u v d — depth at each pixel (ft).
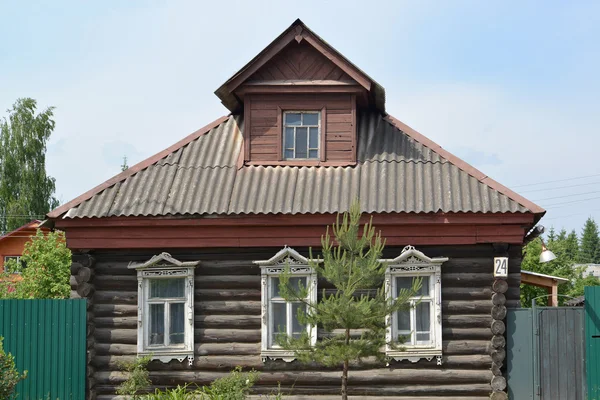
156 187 52.54
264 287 50.62
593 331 49.06
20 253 141.59
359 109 58.08
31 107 153.89
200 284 51.62
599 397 48.62
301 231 50.49
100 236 51.47
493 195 49.78
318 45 53.78
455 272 50.29
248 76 54.19
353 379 49.88
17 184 150.20
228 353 50.98
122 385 50.08
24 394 50.98
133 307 51.88
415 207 49.16
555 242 131.85
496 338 49.08
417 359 49.49
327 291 50.75
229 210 50.06
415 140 54.95
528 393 49.06
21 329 51.42
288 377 50.19
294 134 55.42
